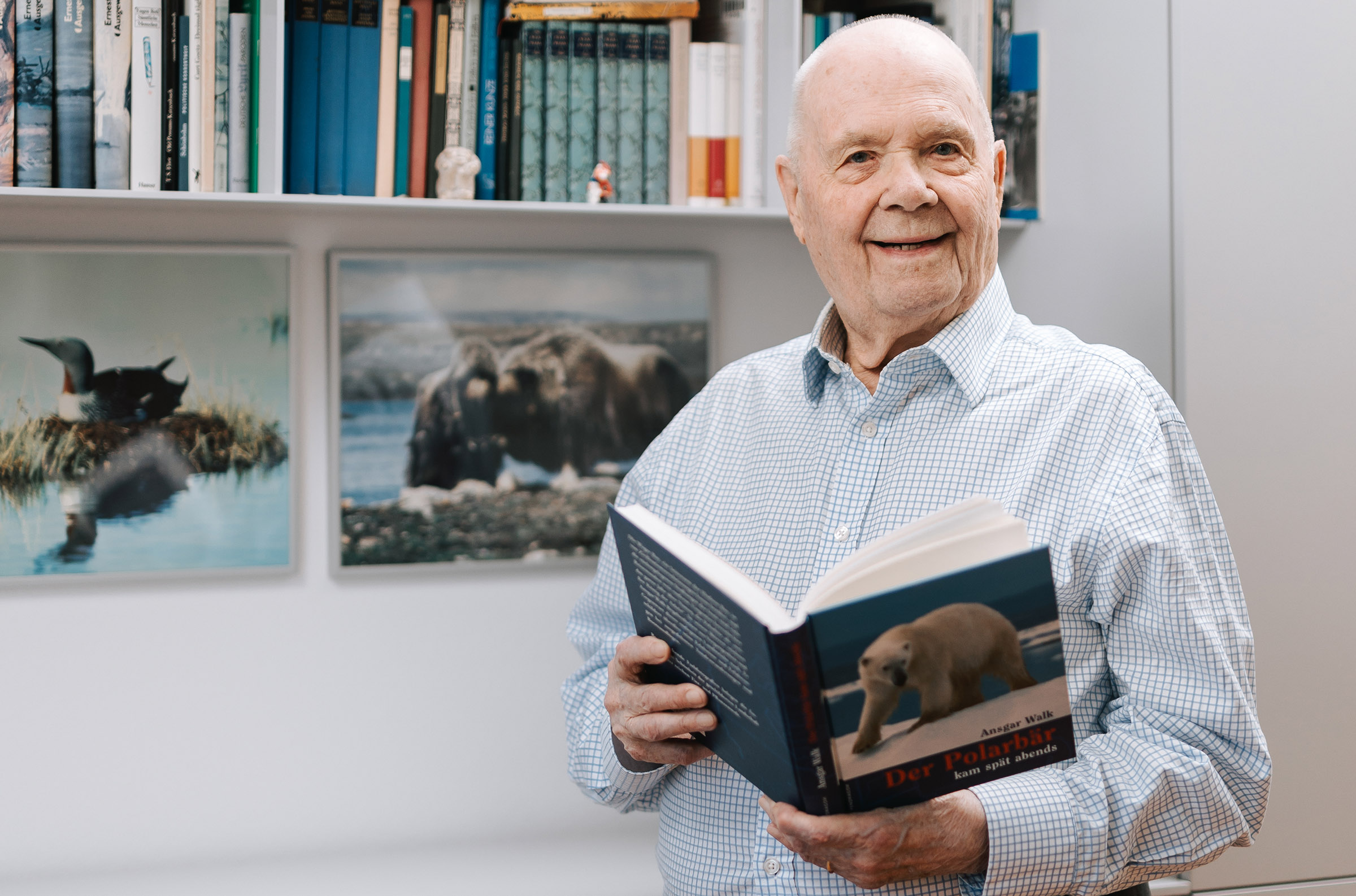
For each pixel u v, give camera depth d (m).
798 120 1.05
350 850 2.02
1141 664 0.90
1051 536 0.92
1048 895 0.85
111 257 1.89
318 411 2.01
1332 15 1.77
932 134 0.96
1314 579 1.77
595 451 2.09
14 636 1.88
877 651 0.70
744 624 0.69
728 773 1.01
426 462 2.03
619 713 0.91
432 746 2.06
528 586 2.10
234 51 1.69
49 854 1.90
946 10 1.94
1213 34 1.74
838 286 1.03
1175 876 1.75
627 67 1.86
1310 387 1.78
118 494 1.91
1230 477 1.75
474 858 1.99
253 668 1.98
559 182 1.85
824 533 1.02
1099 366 0.97
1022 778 0.87
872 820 0.74
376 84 1.79
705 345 2.13
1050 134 1.94
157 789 1.94
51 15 1.64
